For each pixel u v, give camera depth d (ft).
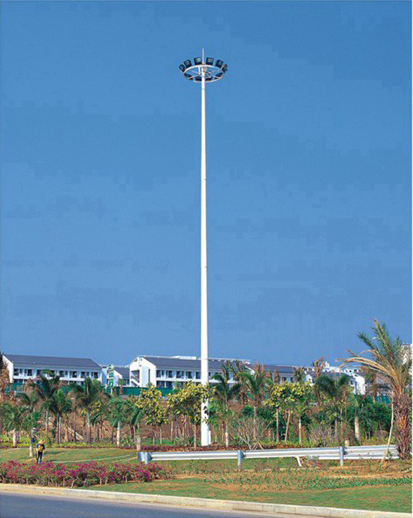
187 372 464.65
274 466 107.34
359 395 218.38
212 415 172.65
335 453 104.68
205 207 179.32
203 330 175.22
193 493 76.64
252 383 189.47
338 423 205.26
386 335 110.63
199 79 186.39
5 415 244.01
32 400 255.70
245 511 65.00
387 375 110.73
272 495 73.26
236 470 104.32
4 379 294.05
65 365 446.19
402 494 69.77
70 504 70.33
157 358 466.29
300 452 106.63
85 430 285.84
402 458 107.24
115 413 248.73
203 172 180.65
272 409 222.48
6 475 94.12
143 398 205.46
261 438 191.52
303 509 62.54
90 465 93.81
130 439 263.90
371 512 59.00
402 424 108.17
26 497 77.87
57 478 88.33
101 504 70.69
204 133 182.91
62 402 256.52
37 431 284.41
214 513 63.05
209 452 108.06
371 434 221.05
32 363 436.35
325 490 76.54
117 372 463.42
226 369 263.08
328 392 204.13
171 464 118.73
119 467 93.86
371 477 88.43
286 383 215.31
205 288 176.45
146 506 69.21
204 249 177.06
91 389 258.57
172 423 274.36
